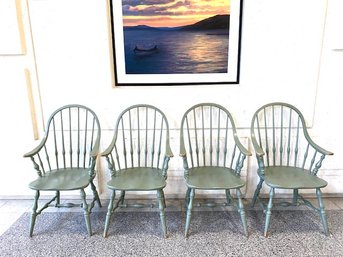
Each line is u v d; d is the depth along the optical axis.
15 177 2.26
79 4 1.93
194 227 1.94
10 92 2.09
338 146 2.17
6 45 1.98
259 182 2.06
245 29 1.98
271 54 2.01
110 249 1.73
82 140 2.17
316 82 2.06
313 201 2.27
